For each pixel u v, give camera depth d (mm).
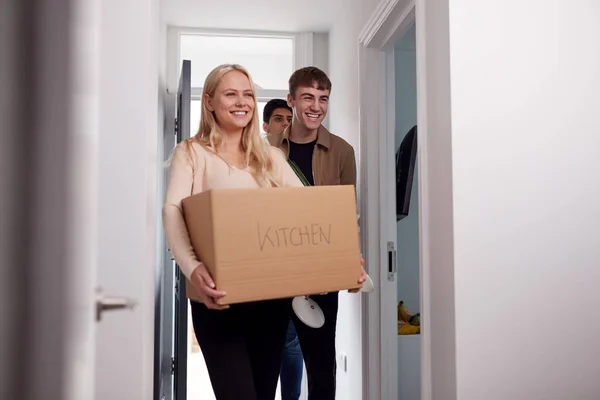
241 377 1410
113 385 922
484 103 1419
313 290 1262
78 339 267
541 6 1479
